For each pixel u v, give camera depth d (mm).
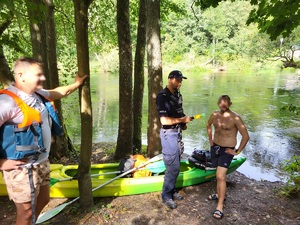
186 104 13961
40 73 1997
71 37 7449
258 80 23266
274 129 9484
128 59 4891
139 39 5254
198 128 9531
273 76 25844
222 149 3400
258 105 13453
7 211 3260
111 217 3172
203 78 25984
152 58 4516
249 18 3051
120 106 5102
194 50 40000
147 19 4426
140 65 5395
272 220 3180
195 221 3143
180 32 41125
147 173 4004
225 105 3422
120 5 4625
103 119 10914
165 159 3326
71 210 3248
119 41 4812
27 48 6230
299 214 3309
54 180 3562
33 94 2107
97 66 33719
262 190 3988
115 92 17484
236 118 3365
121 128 5184
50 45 4652
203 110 12594
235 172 4773
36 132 2006
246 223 3119
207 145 7773
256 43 19500
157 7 4324
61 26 7527
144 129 9227
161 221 3129
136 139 5703
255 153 7180
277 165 6285
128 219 3148
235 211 3363
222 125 3424
